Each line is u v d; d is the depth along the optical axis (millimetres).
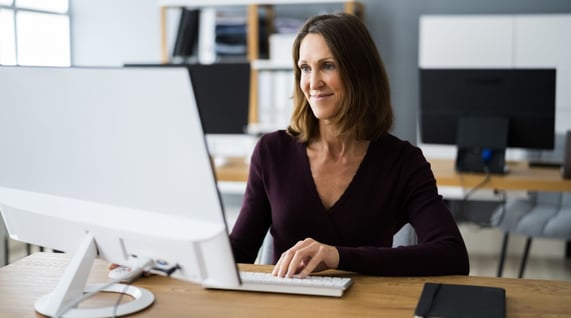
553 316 1344
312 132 1854
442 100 3311
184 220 1236
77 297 1364
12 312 1365
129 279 1554
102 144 1288
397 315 1343
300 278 1506
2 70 1382
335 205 1811
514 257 4672
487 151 3301
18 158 1420
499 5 5105
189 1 5270
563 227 3471
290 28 5203
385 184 1812
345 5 5184
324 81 1729
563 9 5016
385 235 1838
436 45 4926
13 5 5031
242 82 3535
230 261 1229
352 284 1538
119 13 5727
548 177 3250
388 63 5367
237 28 5168
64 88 1303
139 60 5742
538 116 3189
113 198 1312
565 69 4758
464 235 4840
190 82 1168
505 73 3201
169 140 1214
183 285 1534
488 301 1365
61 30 5637
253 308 1384
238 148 5184
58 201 1390
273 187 1866
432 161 3793
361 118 1766
